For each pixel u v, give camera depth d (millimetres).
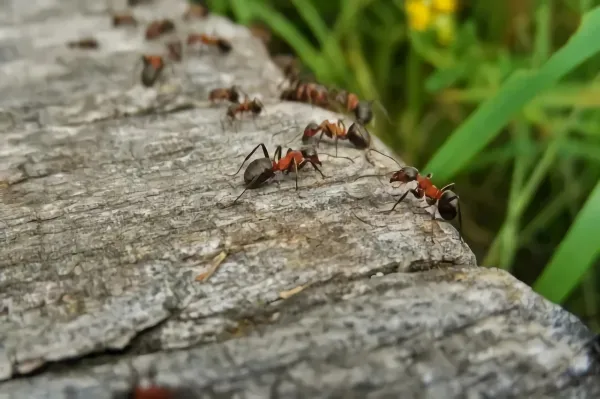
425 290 99
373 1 193
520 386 92
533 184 144
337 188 112
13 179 114
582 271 111
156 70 136
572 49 118
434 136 176
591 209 112
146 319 98
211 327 97
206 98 133
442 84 165
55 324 97
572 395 92
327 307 98
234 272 102
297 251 103
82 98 132
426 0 166
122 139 122
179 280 101
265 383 93
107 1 171
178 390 92
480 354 94
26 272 102
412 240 105
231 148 120
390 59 190
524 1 177
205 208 109
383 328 96
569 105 155
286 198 110
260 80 140
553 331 96
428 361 94
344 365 94
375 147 122
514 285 99
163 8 172
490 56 176
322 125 121
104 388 92
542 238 156
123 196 111
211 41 148
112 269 102
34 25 159
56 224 107
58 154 119
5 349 95
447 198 109
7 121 126
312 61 177
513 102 122
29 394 92
